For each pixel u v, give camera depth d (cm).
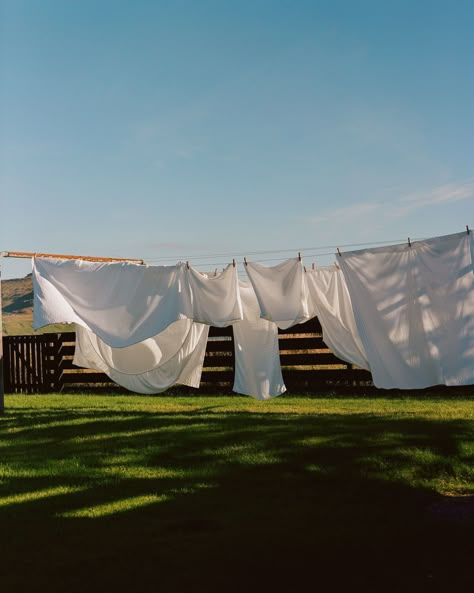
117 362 990
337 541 406
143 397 1171
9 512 468
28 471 586
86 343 1003
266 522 446
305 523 443
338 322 892
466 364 745
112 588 339
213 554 385
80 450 672
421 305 769
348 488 528
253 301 940
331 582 343
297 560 375
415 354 771
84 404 1068
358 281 797
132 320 873
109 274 898
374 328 789
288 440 682
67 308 904
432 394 1051
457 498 498
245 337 945
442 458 596
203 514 464
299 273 812
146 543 404
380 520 449
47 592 336
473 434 676
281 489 527
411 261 776
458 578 345
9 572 362
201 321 844
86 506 482
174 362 975
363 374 1107
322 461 600
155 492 517
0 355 948
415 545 397
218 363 1211
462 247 750
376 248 791
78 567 368
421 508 477
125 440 712
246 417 847
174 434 736
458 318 750
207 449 660
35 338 1359
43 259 934
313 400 1036
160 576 353
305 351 1213
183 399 1117
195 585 341
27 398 1193
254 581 345
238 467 592
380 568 362
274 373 934
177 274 862
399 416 815
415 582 341
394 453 611
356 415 837
